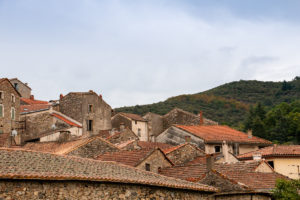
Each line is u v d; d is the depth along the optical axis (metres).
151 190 20.20
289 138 69.56
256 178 27.34
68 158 20.48
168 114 72.38
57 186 16.80
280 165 40.25
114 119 68.69
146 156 30.25
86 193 17.67
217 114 111.06
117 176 19.22
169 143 51.38
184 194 21.78
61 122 57.16
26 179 15.84
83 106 61.59
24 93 77.88
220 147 48.19
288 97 119.56
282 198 24.20
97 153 33.47
